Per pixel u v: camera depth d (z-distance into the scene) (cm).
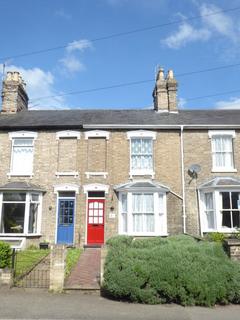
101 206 1920
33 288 1022
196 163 1961
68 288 1010
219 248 1048
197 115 2200
